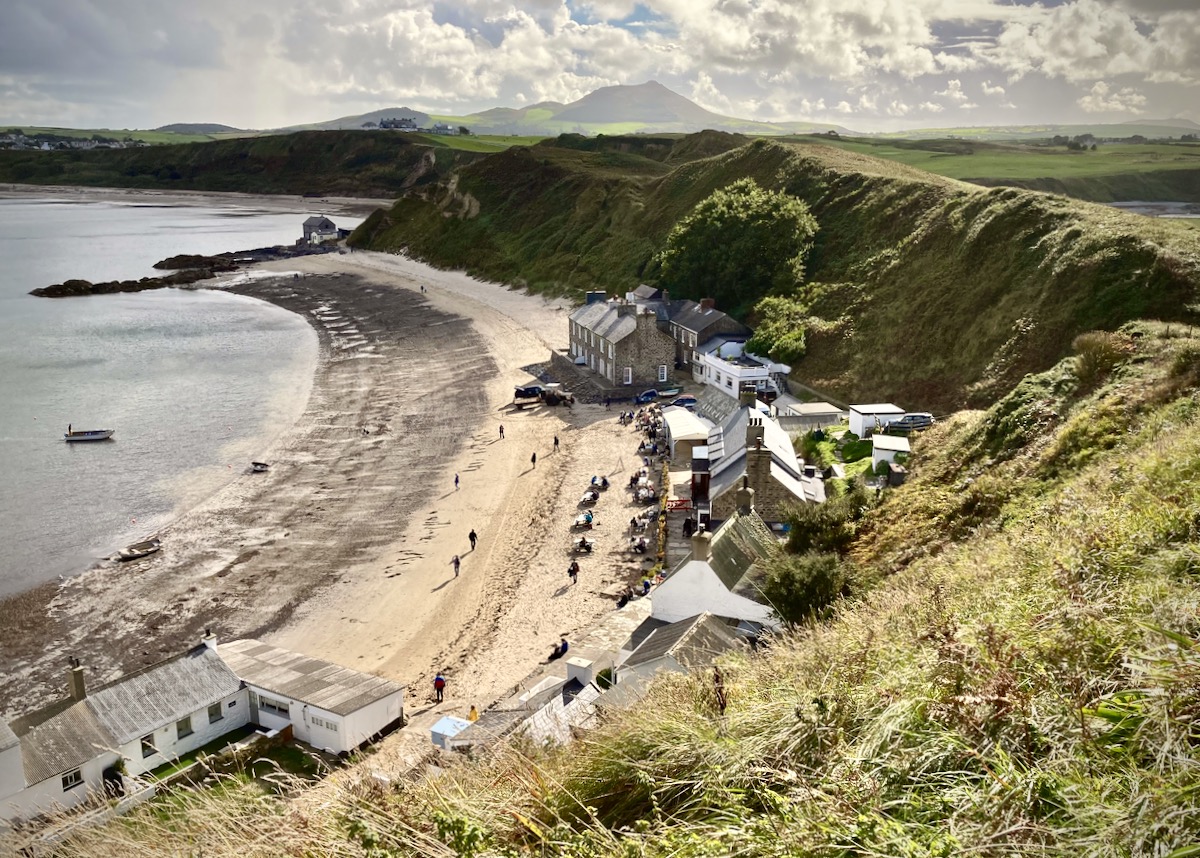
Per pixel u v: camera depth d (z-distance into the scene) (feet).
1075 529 51.21
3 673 136.98
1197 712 20.84
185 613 153.89
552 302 416.46
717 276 318.86
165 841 28.37
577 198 502.38
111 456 231.91
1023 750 23.32
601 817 27.37
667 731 29.60
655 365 279.28
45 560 174.70
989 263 239.91
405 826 24.91
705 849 21.63
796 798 23.00
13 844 31.86
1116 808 19.01
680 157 604.90
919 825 20.98
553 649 133.08
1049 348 199.72
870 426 190.49
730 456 164.76
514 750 33.17
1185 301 183.42
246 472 220.84
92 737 102.89
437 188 606.96
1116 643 28.14
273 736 112.47
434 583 161.89
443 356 333.01
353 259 559.79
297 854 25.04
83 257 585.63
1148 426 93.35
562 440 237.04
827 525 116.78
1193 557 34.94
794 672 38.96
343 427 255.09
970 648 29.01
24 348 345.10
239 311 422.82
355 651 139.64
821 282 298.15
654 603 104.73
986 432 136.98
